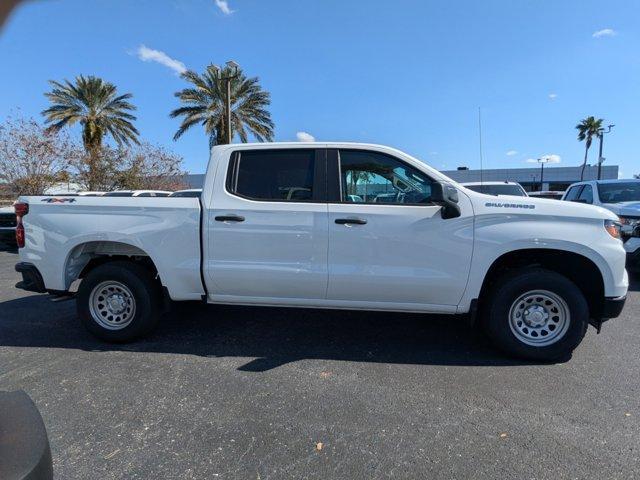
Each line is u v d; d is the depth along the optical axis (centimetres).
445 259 407
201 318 546
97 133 2911
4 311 585
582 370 396
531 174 6750
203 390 357
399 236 409
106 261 486
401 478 252
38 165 2220
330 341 470
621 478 251
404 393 353
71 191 2483
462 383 371
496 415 319
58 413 322
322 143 436
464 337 482
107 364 409
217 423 309
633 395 349
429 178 417
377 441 287
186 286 443
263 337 482
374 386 365
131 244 442
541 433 296
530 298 409
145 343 463
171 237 437
